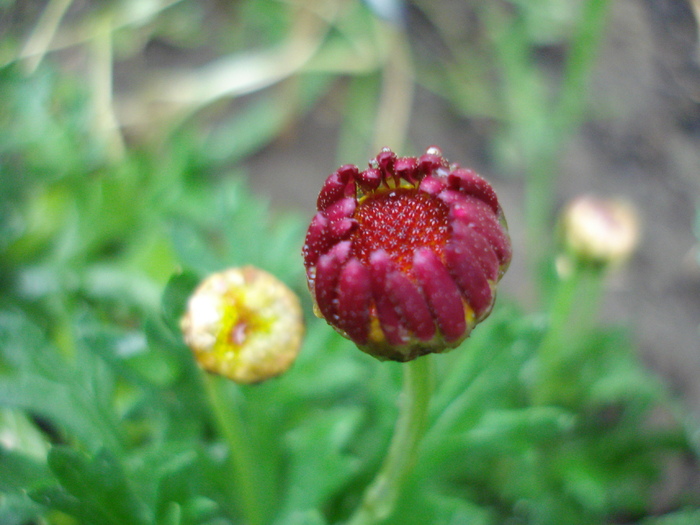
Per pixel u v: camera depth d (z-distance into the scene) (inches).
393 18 6.8
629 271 5.8
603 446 4.8
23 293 4.8
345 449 4.3
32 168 5.4
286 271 4.3
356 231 2.3
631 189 6.3
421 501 3.6
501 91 7.1
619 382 4.8
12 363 3.5
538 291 5.3
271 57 6.8
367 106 7.0
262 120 6.8
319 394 3.8
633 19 6.9
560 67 7.1
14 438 3.6
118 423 3.5
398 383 3.8
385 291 2.1
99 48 6.6
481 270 2.2
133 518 3.0
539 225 5.7
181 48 7.2
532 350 3.6
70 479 2.8
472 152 6.8
